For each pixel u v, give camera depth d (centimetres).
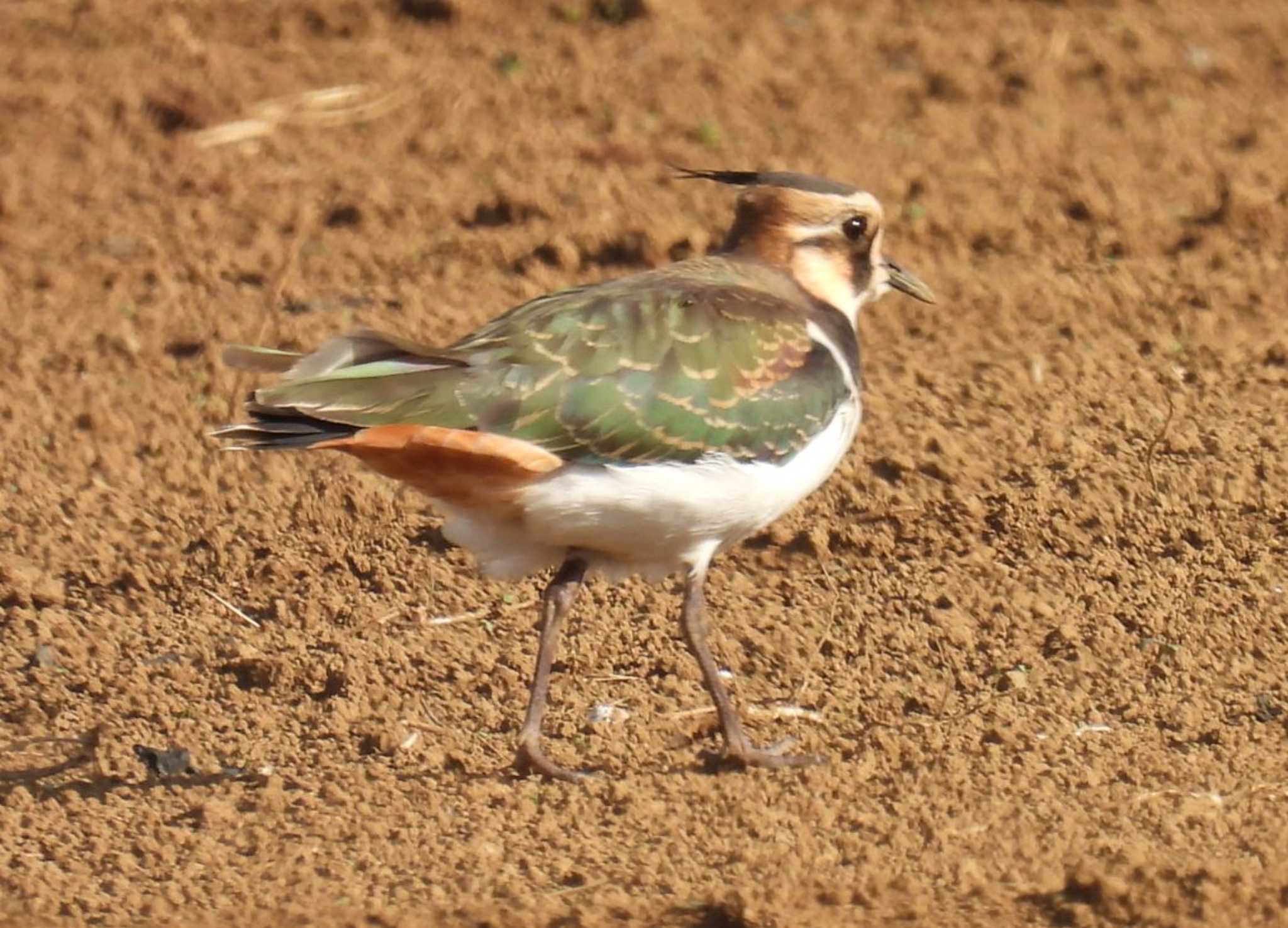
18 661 1330
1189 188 1955
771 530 1435
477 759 1200
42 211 1973
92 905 1040
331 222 1945
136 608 1399
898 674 1288
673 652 1314
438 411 1098
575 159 2055
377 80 2233
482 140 2100
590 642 1325
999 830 1082
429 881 1057
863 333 1722
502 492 1117
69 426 1622
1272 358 1648
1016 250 1861
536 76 2236
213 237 1919
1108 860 1043
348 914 1020
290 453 1565
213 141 2103
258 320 1767
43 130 2117
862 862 1057
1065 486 1470
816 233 1255
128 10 2359
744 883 1038
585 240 1850
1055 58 2245
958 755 1170
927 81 2209
